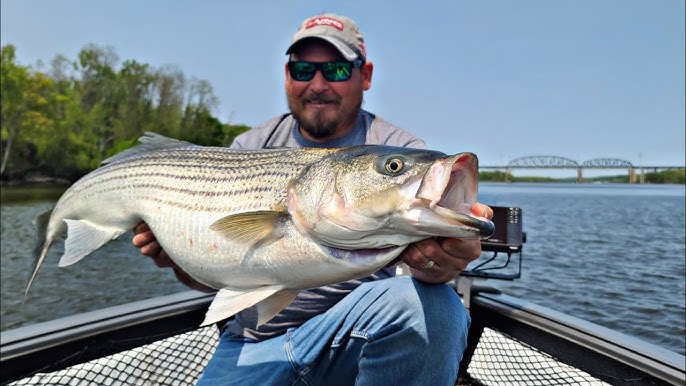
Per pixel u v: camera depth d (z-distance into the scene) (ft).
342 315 2.41
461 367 3.48
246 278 2.27
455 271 2.11
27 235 17.48
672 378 2.32
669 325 7.42
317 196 2.10
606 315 7.91
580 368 2.80
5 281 11.00
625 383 2.56
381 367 2.30
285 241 2.16
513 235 3.31
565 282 10.14
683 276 10.77
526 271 11.21
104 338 2.90
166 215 2.55
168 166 2.64
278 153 2.38
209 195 2.45
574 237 18.07
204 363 3.17
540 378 2.99
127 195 2.72
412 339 2.24
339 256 2.10
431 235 1.92
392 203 1.92
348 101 3.07
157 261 2.74
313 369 2.49
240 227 2.19
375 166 1.99
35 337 2.64
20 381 2.54
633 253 14.05
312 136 3.18
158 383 2.93
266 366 2.51
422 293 2.28
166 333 3.21
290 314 2.66
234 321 2.87
